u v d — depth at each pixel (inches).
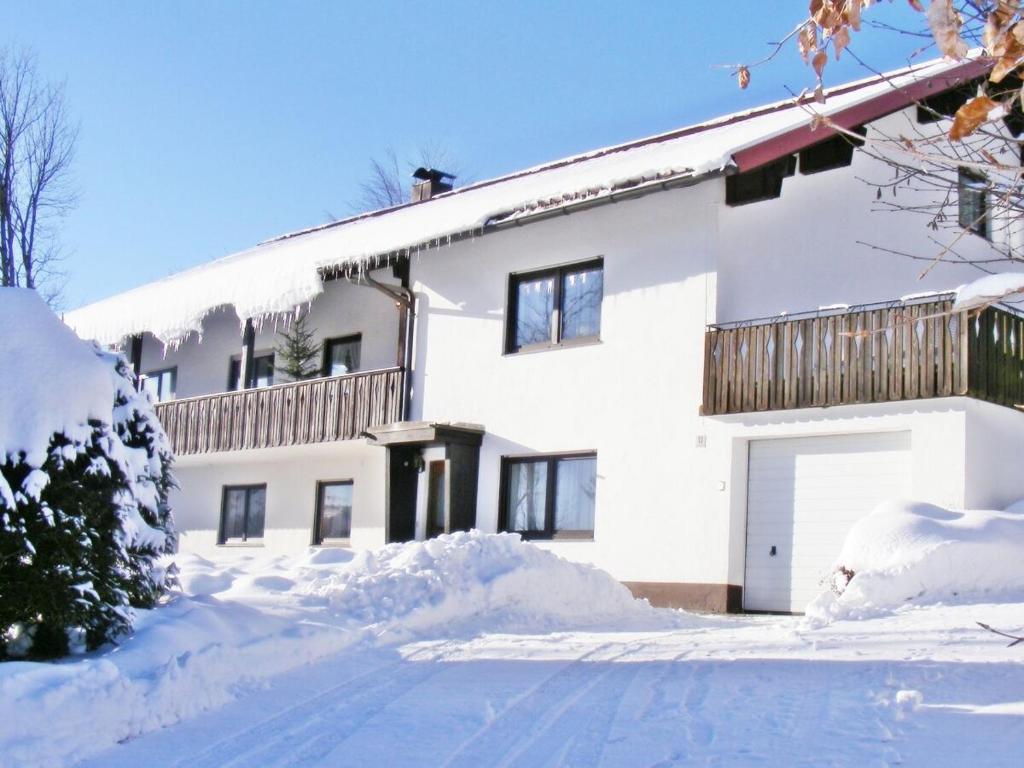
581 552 653.9
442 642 408.5
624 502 639.1
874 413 556.4
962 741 238.8
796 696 289.9
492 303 724.7
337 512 853.8
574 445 668.7
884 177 623.8
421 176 1100.5
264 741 279.9
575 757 249.9
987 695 277.7
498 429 709.9
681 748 250.7
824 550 574.2
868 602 445.7
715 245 618.5
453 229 690.2
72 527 305.6
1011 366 557.6
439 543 503.2
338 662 370.3
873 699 280.2
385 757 259.8
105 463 316.8
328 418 803.4
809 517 582.2
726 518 596.4
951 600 444.1
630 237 657.0
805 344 575.8
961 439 529.3
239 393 876.0
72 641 323.3
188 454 910.4
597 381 662.5
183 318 870.4
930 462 537.0
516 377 704.4
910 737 244.7
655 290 641.6
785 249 636.7
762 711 276.8
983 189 238.2
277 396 845.2
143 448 350.9
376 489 815.1
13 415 299.3
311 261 778.8
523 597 481.7
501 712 293.6
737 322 610.9
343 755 263.4
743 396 593.0
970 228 245.6
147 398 359.9
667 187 600.7
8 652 314.3
